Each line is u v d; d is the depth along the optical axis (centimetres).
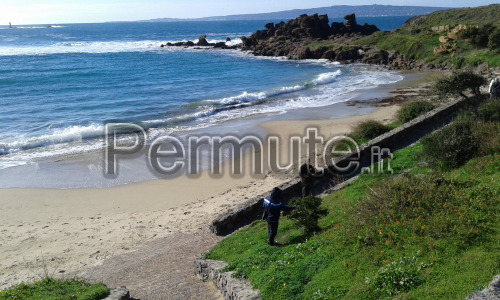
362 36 8019
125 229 1434
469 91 2205
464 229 725
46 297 867
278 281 730
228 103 3378
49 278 1029
